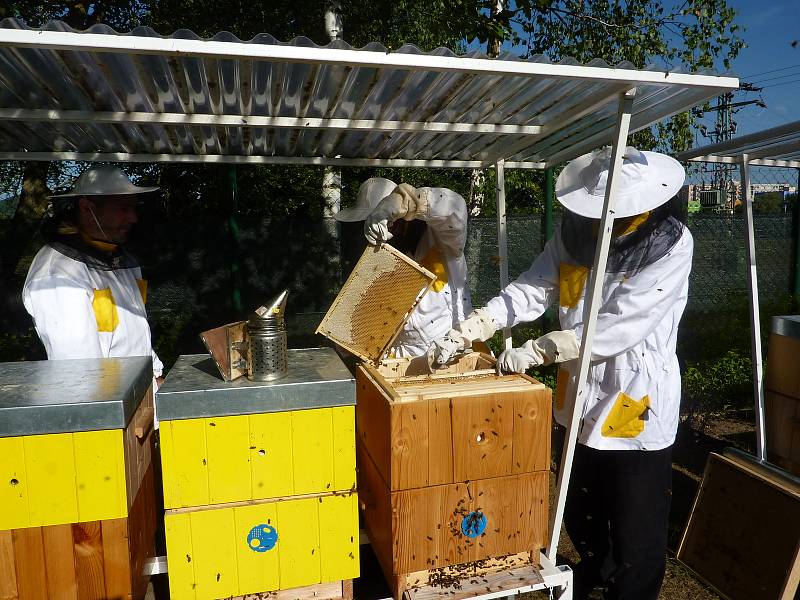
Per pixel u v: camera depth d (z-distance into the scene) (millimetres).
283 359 1812
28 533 1591
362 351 2166
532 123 2510
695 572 3000
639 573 2299
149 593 2371
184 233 4516
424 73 1921
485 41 4816
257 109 2303
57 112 2217
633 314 2168
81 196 2383
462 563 1918
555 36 6844
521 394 1899
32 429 1549
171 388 1692
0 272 4332
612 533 2357
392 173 8422
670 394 2295
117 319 2582
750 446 4699
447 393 1846
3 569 1588
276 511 1756
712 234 5809
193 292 4574
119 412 1592
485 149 3051
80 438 1583
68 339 2305
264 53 1539
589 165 2322
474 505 1889
